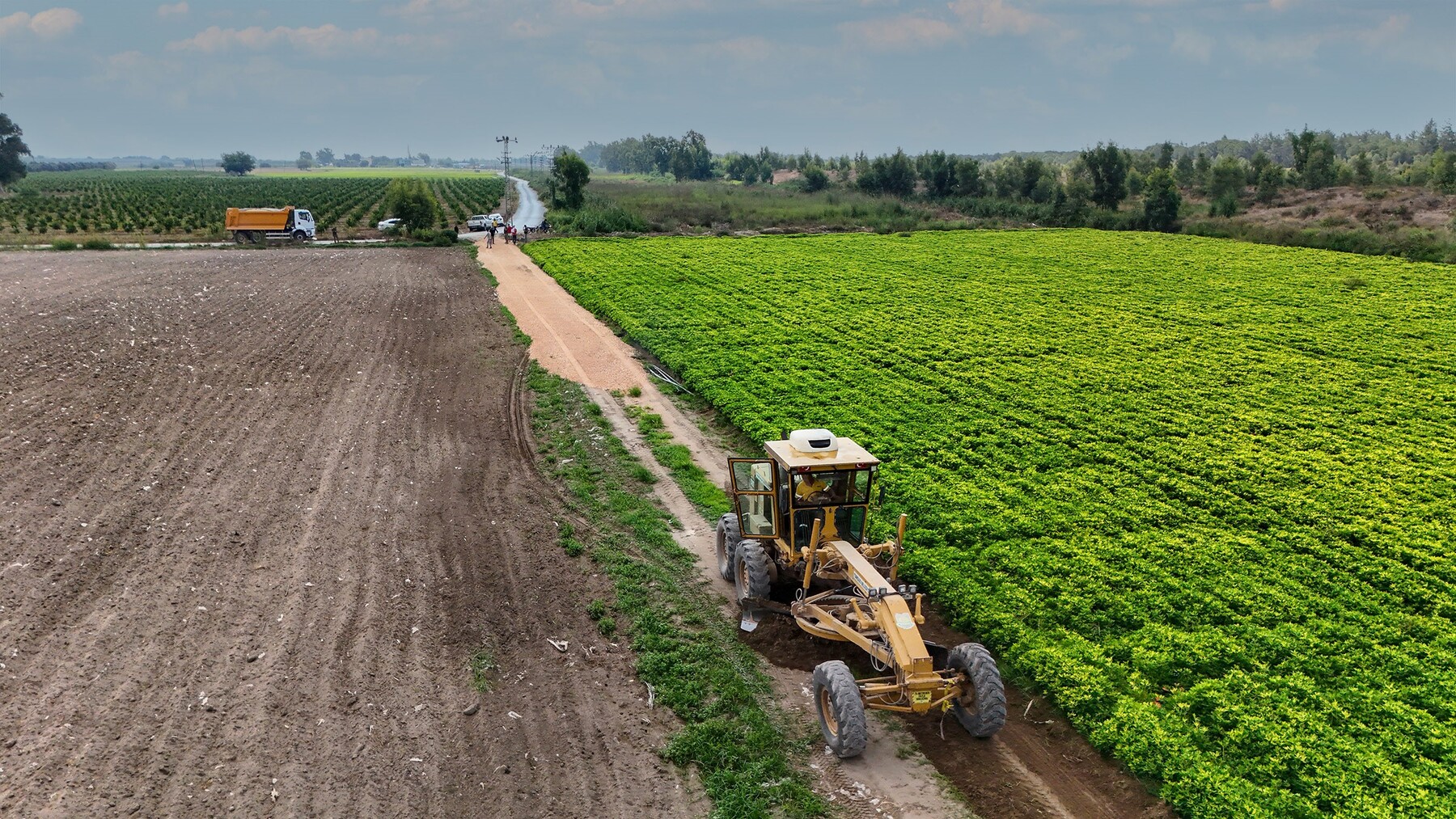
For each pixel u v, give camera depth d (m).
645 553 20.50
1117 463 27.42
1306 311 49.09
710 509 23.31
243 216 81.25
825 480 16.25
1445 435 30.42
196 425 26.72
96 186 190.50
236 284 52.94
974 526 21.89
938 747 14.06
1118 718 14.48
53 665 14.23
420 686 14.51
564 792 12.41
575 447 27.45
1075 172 122.88
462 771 12.63
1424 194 91.88
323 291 51.84
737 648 16.47
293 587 17.39
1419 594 19.33
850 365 37.91
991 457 27.58
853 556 15.19
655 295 52.28
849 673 13.41
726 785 12.70
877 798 12.80
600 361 38.81
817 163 168.25
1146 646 16.91
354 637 15.77
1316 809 12.52
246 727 13.07
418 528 20.81
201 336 38.09
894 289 55.34
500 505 22.62
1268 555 21.05
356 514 21.20
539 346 40.91
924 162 129.25
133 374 31.53
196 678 14.17
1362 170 109.12
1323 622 17.89
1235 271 61.94
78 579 17.02
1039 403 32.97
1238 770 13.39
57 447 23.81
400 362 36.59
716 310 48.50
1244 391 35.12
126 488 21.59
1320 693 15.41
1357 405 33.41
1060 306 50.56
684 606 17.95
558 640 16.45
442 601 17.50
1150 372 37.62
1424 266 62.72
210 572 17.75
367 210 128.00
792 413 31.34
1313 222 87.94
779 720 14.45
